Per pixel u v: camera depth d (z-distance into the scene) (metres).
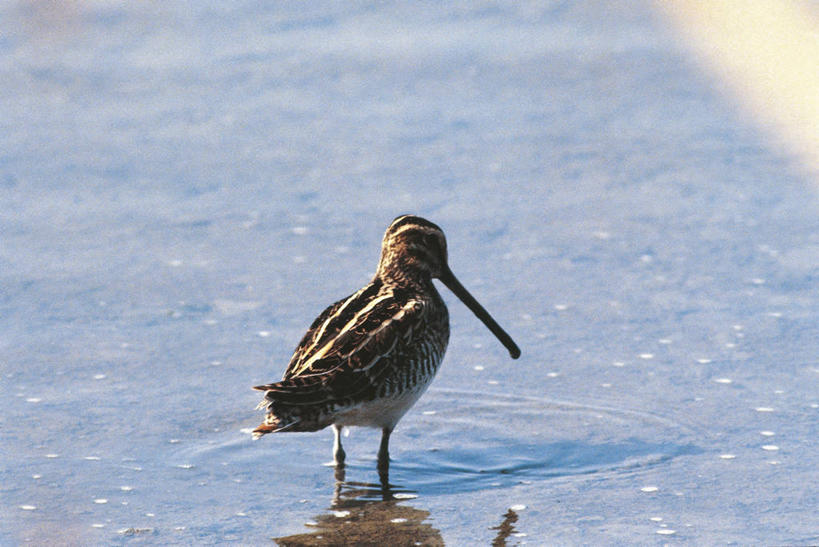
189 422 10.69
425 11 25.62
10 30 24.17
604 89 21.16
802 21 23.89
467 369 11.91
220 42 24.11
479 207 16.44
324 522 8.81
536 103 20.61
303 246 15.27
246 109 20.72
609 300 13.48
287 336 12.70
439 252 10.77
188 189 17.28
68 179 17.64
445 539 8.50
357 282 14.14
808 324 12.61
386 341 9.66
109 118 20.36
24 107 20.88
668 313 13.05
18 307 13.37
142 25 25.09
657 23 24.52
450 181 17.42
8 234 15.60
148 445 10.20
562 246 15.09
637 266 14.41
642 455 9.91
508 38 23.95
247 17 25.48
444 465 9.89
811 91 20.52
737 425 10.40
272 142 19.16
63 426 10.53
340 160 18.33
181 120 20.25
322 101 20.97
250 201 16.83
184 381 11.60
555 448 10.13
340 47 23.58
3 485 9.37
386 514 8.93
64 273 14.38
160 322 13.05
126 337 12.65
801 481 9.29
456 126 19.67
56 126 19.98
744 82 21.17
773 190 16.75
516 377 11.66
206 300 13.65
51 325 12.91
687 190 16.88
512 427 10.60
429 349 10.09
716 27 24.06
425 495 9.30
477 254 14.90
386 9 25.77
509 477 9.61
